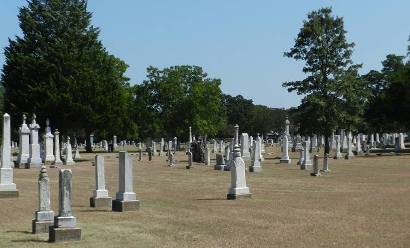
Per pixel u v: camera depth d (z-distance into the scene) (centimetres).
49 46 7488
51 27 7900
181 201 2088
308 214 1681
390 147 8519
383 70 11300
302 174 3491
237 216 1664
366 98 6919
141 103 10275
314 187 2591
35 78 7094
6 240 1307
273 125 15588
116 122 7194
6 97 7300
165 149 8725
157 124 10375
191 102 10381
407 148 7869
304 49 6869
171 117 10469
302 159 4075
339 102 6719
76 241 1281
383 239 1246
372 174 3391
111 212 1798
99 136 8981
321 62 6781
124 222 1573
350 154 5494
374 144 8531
